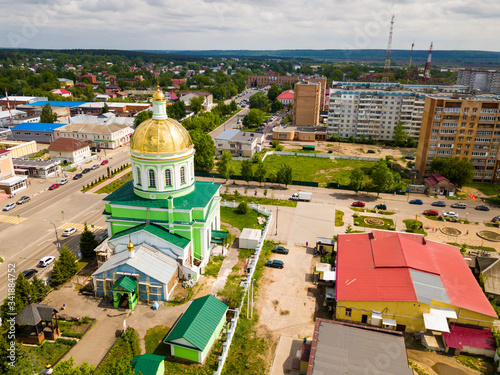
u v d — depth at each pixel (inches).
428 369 1803.6
